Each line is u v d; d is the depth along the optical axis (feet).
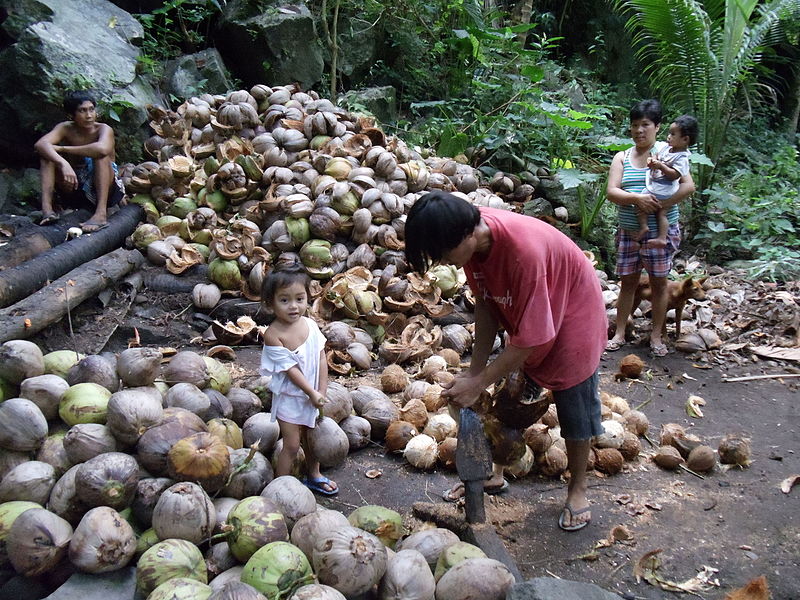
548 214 26.03
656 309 18.37
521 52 30.04
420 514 11.03
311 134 21.90
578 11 42.34
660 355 18.48
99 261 17.62
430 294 18.80
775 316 20.38
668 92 29.37
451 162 24.20
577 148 28.50
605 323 10.39
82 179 20.01
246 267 18.67
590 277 10.00
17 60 21.50
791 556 10.66
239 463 10.77
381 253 19.43
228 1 29.32
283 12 28.32
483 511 10.18
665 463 13.15
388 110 30.94
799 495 12.35
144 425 10.26
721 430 14.83
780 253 24.20
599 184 26.91
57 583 9.04
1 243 17.20
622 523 11.44
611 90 40.34
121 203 20.83
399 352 16.85
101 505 9.30
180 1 27.04
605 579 10.12
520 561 10.46
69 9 24.00
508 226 8.81
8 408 10.36
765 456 13.75
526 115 28.37
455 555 9.07
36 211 21.16
